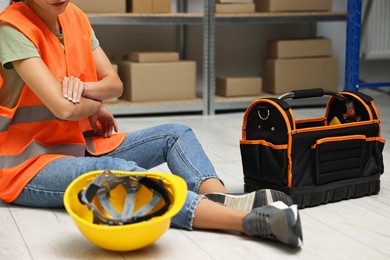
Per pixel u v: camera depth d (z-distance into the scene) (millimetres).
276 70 3850
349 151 1797
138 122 3473
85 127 1869
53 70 1686
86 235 1359
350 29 3406
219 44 4293
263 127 1720
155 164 1822
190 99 3719
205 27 3619
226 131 3166
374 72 4707
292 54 3895
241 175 2211
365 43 4430
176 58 3680
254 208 1537
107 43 4031
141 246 1376
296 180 1695
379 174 1901
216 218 1516
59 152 1743
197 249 1429
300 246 1446
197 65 4273
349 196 1847
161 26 4145
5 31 1615
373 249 1440
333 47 4555
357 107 1892
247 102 3773
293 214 1379
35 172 1689
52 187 1672
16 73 1678
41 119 1726
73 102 1619
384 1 4387
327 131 1734
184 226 1553
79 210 1402
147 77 3584
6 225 1617
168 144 1757
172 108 3619
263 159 1724
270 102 1680
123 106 3512
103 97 1733
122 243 1342
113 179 1426
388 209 1764
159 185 1407
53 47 1697
